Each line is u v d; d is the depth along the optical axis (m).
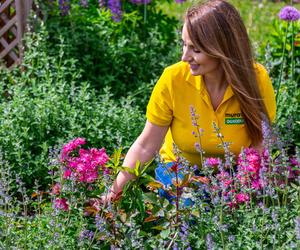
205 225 3.32
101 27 5.61
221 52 3.34
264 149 3.57
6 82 5.39
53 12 5.68
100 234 3.28
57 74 5.01
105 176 3.37
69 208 3.40
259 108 3.52
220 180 3.43
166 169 3.32
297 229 2.84
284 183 3.46
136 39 5.76
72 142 3.60
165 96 3.55
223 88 3.52
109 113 4.61
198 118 3.50
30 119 4.53
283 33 5.70
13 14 5.64
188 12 3.38
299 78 5.57
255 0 9.34
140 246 3.21
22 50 5.43
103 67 5.48
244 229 3.28
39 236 3.42
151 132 3.61
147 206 3.57
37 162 4.27
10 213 3.37
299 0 5.74
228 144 3.33
